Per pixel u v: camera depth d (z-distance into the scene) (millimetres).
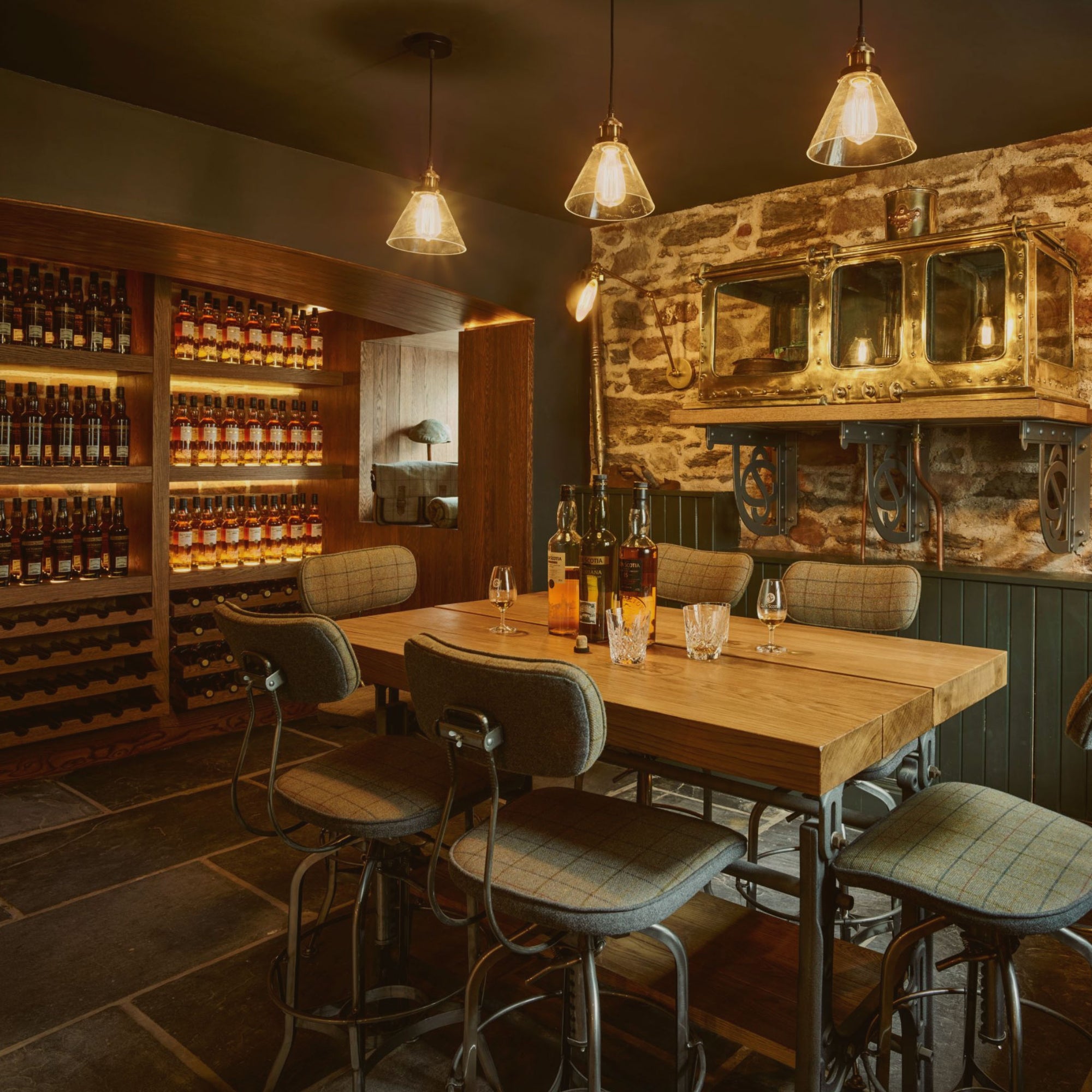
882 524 3381
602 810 1747
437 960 2238
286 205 3389
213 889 2740
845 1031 1662
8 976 2273
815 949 1548
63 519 3959
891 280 3088
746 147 3434
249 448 4703
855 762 1497
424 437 5141
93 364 3885
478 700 1429
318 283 3945
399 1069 1951
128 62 2707
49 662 3797
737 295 3502
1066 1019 1699
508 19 2424
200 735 4215
